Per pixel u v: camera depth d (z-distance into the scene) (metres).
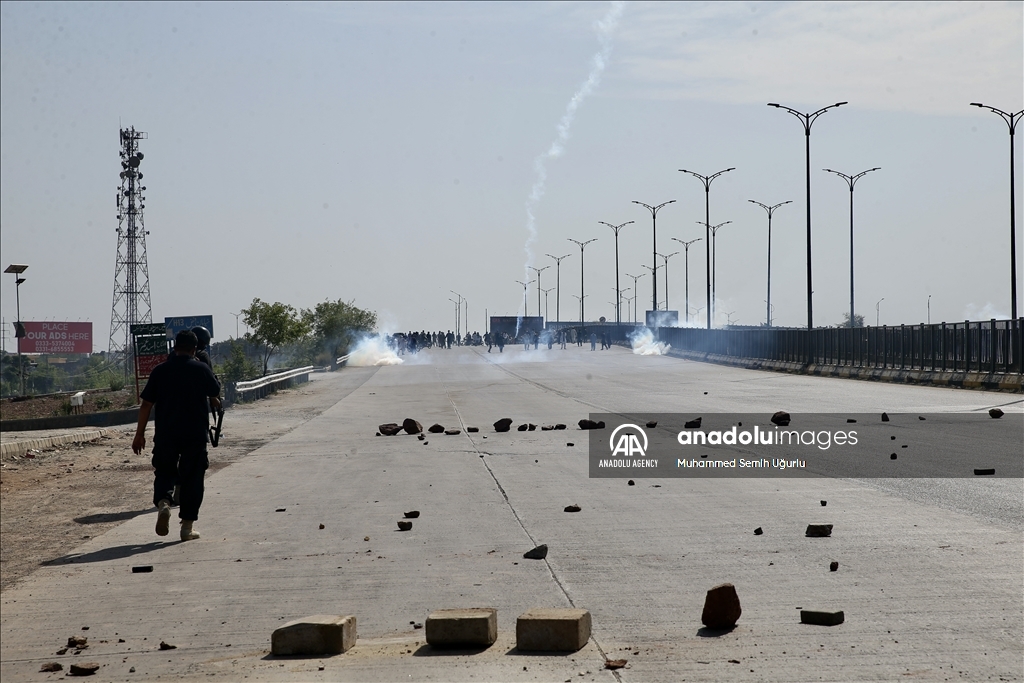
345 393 46.12
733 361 69.31
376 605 8.66
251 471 18.55
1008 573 8.92
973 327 39.66
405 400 39.47
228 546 11.41
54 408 45.81
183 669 7.07
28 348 130.00
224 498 15.12
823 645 6.99
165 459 11.85
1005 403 30.81
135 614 8.69
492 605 8.45
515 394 40.69
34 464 22.11
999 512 11.94
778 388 41.81
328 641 7.32
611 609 8.16
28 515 14.73
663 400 34.81
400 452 21.02
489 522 12.25
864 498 13.24
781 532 11.06
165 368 11.95
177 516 13.89
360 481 16.56
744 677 6.35
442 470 17.64
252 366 67.88
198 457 11.94
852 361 51.22
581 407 32.44
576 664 6.75
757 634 7.31
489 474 16.83
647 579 9.12
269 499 14.86
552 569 9.62
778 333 61.88
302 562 10.41
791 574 9.12
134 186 98.44
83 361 142.12
